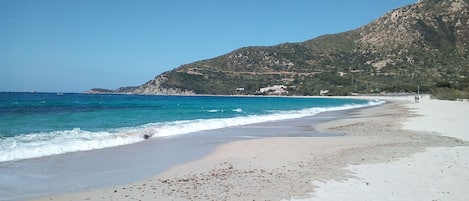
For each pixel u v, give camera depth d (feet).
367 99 338.34
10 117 81.92
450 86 326.03
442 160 37.63
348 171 33.40
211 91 583.17
